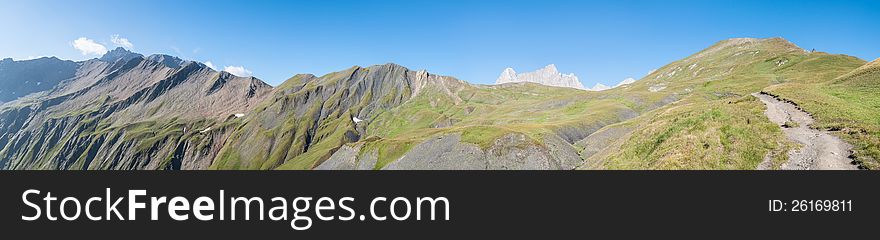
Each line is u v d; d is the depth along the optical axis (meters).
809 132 45.38
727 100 74.62
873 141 38.03
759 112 56.09
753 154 40.28
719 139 42.47
